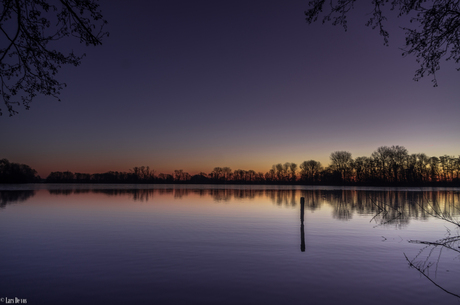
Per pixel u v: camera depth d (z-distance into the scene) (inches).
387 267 483.2
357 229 837.8
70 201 1743.4
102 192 2812.5
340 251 581.9
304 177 5713.6
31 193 2493.8
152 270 465.4
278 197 2345.0
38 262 506.3
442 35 269.4
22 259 523.5
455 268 479.2
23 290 389.7
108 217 1077.8
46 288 396.2
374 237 721.0
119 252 571.2
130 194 2546.8
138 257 536.4
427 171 3762.3
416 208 1435.8
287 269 471.8
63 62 294.8
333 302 358.6
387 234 761.6
